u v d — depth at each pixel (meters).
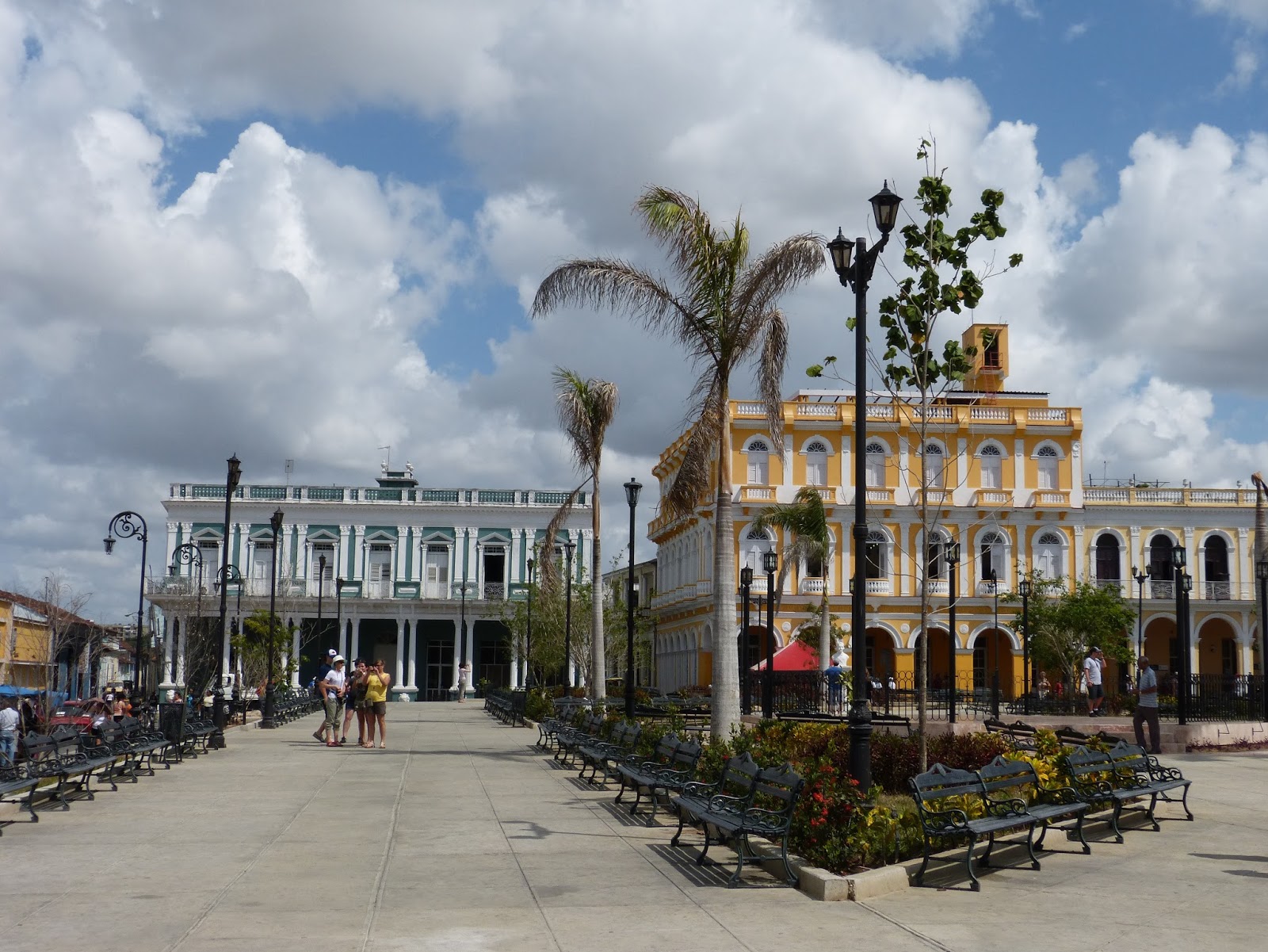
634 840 12.51
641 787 16.09
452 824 13.70
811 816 10.44
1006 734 18.69
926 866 10.30
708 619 56.88
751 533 55.91
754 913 9.05
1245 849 12.18
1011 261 16.69
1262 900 9.67
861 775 12.16
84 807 15.11
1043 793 12.59
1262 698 27.56
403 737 29.19
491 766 21.14
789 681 31.03
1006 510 56.78
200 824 13.62
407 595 65.75
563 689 41.22
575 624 54.47
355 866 10.95
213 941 8.11
